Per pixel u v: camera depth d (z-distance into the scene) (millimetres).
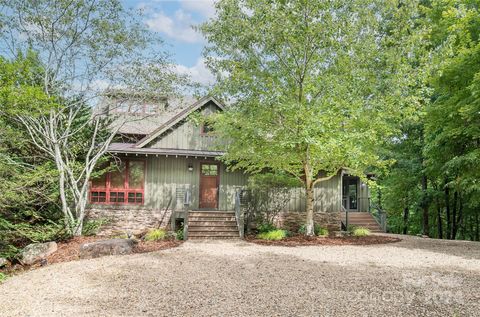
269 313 5191
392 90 12391
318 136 11789
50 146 12969
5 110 10375
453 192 20625
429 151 16406
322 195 18062
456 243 13133
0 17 12203
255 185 15820
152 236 13242
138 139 18391
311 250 11047
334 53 12539
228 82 12750
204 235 13922
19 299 6113
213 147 15211
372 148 14352
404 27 12664
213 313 5215
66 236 12180
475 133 13312
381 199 27719
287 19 11641
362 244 12508
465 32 13242
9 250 10945
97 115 14297
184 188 16766
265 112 12477
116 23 13125
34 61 12477
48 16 12523
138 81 13867
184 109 18391
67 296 6191
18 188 11000
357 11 12242
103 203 16031
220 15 12312
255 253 10406
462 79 13352
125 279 7309
